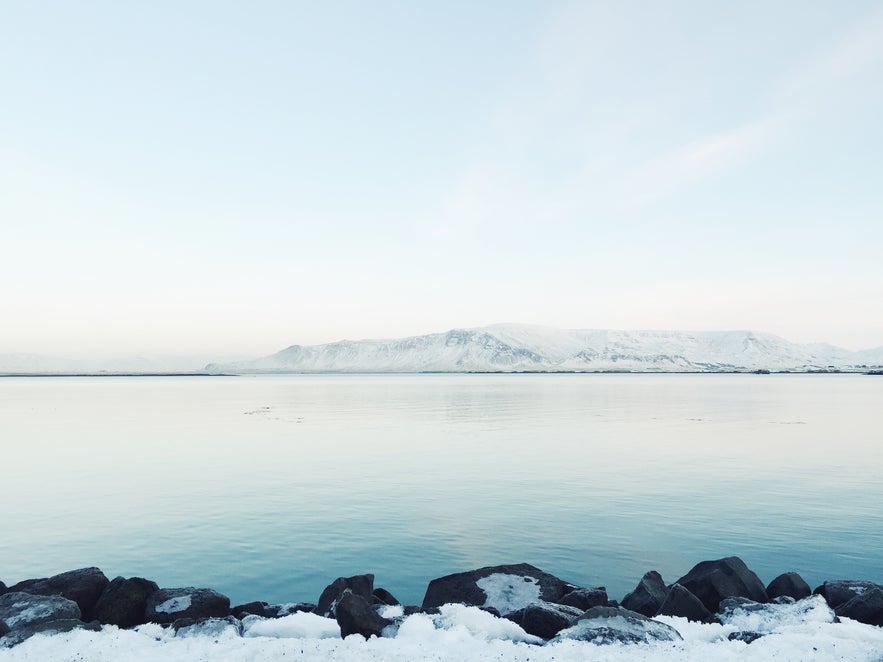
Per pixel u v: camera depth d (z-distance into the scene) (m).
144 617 13.75
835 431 56.75
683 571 19.23
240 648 11.24
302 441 50.62
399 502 27.95
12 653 11.02
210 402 113.88
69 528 24.02
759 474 34.28
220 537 22.88
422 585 18.52
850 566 19.45
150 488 31.25
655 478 33.25
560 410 87.62
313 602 17.31
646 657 10.55
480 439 51.44
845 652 10.59
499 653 10.94
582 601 14.73
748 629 12.81
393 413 83.00
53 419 74.00
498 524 24.34
